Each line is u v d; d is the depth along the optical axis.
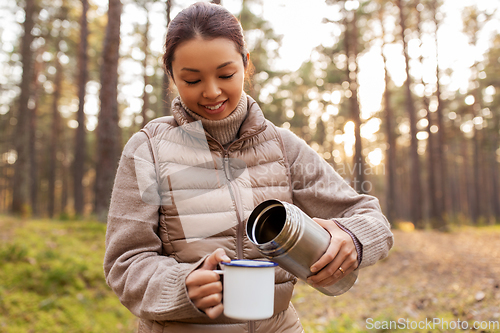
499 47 18.61
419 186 16.50
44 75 18.84
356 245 0.99
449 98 22.30
